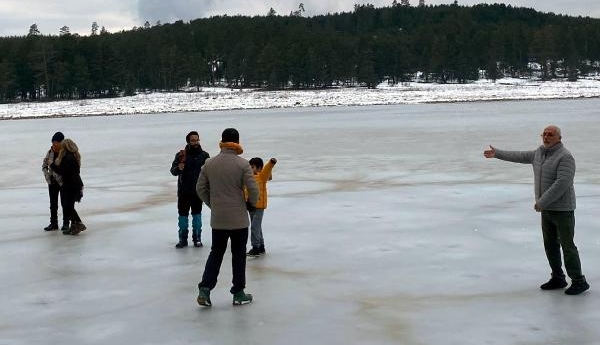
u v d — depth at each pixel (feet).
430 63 430.20
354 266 27.30
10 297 24.18
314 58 383.65
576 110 170.81
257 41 449.89
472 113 166.20
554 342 18.53
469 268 26.58
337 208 41.52
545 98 274.77
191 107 258.16
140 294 24.12
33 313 22.25
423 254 29.07
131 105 276.00
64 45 354.33
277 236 33.65
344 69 397.39
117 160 77.92
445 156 71.00
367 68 389.19
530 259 27.81
